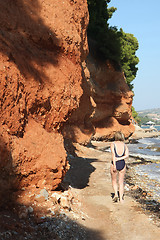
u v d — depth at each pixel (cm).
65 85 532
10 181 393
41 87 485
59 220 397
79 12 672
